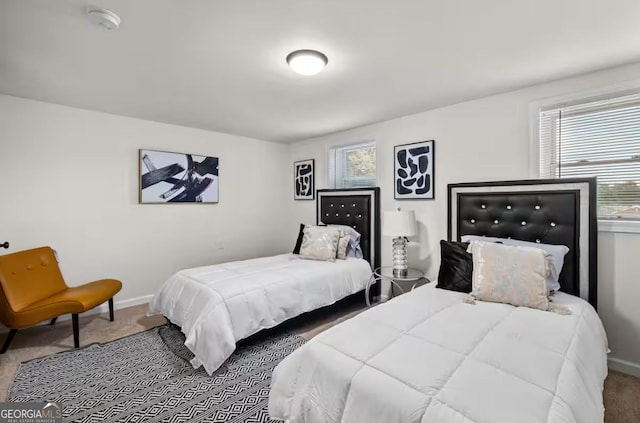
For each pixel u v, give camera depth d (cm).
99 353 246
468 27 171
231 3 149
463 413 100
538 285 188
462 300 201
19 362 231
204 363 214
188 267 400
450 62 213
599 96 227
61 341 266
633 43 188
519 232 254
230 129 407
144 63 215
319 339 151
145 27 170
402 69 224
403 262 320
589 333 164
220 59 209
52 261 290
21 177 291
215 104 305
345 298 339
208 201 414
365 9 154
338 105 306
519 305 189
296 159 489
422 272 328
